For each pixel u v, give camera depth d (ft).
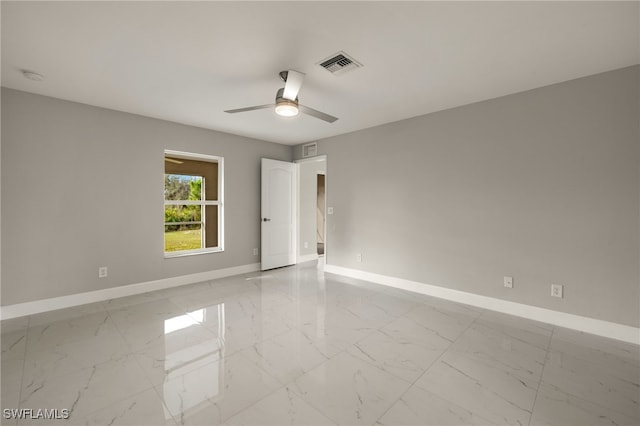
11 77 8.49
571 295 8.71
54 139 10.02
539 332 8.47
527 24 6.06
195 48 7.00
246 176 15.78
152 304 10.73
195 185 21.53
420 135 12.10
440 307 10.53
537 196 9.29
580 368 6.65
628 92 7.80
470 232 10.77
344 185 15.12
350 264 14.98
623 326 7.93
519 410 5.33
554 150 8.95
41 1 5.30
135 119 11.78
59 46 6.89
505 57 7.40
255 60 7.55
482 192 10.46
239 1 5.34
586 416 5.18
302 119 12.57
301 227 19.07
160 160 12.48
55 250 10.09
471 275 10.77
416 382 6.15
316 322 9.19
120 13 5.70
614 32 6.31
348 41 6.70
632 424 5.00
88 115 10.68
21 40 6.63
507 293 9.93
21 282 9.50
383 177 13.44
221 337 8.14
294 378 6.27
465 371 6.54
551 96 8.98
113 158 11.27
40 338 8.00
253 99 10.21
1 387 5.87
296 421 5.05
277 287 13.05
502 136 9.96
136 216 11.87
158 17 5.82
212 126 13.64
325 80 8.71
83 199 10.63
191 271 13.66
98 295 10.99
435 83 8.93
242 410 5.32
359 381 6.17
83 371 6.46
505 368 6.66
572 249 8.68
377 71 8.14
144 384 6.03
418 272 12.30
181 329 8.63
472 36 6.50
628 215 7.84
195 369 6.58
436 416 5.18
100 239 11.02
